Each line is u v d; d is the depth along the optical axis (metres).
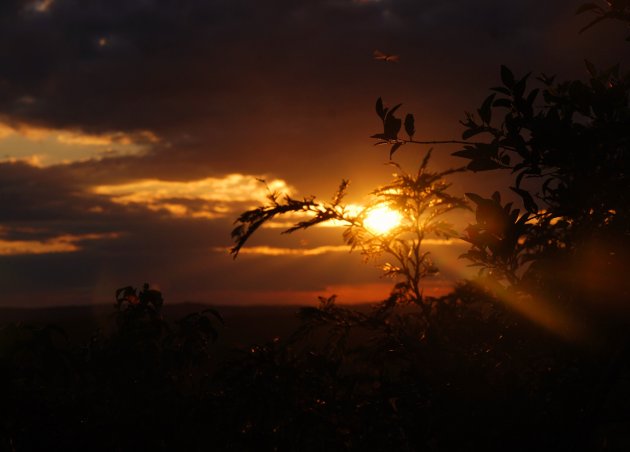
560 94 3.19
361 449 3.33
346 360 3.93
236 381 3.65
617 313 2.93
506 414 2.97
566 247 3.09
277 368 3.65
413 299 3.93
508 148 2.80
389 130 3.07
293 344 3.96
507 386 3.01
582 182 2.76
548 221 3.03
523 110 2.78
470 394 3.03
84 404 3.74
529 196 2.86
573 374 3.01
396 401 3.28
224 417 3.60
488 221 2.93
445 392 3.11
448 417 3.05
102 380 3.94
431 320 3.65
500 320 3.30
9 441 3.53
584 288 2.96
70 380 3.62
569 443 2.79
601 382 2.58
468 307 3.56
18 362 3.51
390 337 3.65
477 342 3.27
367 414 3.35
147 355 3.99
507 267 3.11
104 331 4.20
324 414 3.55
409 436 3.20
